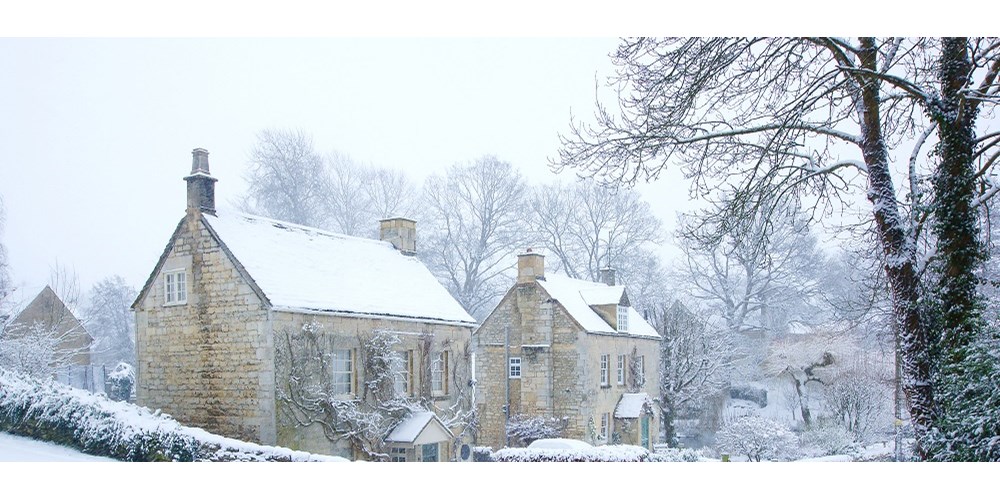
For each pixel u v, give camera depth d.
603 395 34.12
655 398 38.97
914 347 12.78
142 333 23.38
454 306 28.48
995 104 11.81
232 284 21.67
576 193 53.38
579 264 52.97
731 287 50.41
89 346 44.25
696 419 43.44
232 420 21.30
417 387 25.39
